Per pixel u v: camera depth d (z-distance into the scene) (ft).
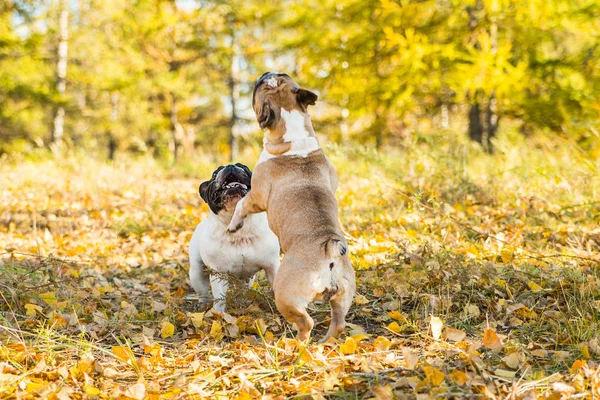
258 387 11.85
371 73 49.01
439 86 45.78
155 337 15.48
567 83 43.62
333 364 12.56
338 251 12.69
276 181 14.47
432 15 47.39
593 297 15.42
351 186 33.55
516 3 42.98
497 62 41.86
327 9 51.47
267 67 76.54
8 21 70.23
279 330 15.58
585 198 26.40
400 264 19.54
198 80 83.35
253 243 16.44
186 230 29.07
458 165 29.99
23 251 23.59
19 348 13.53
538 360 12.69
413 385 11.19
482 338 13.91
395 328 14.66
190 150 68.64
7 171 47.14
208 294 18.22
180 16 73.26
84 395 11.50
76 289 18.24
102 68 76.95
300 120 14.87
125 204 35.40
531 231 23.12
